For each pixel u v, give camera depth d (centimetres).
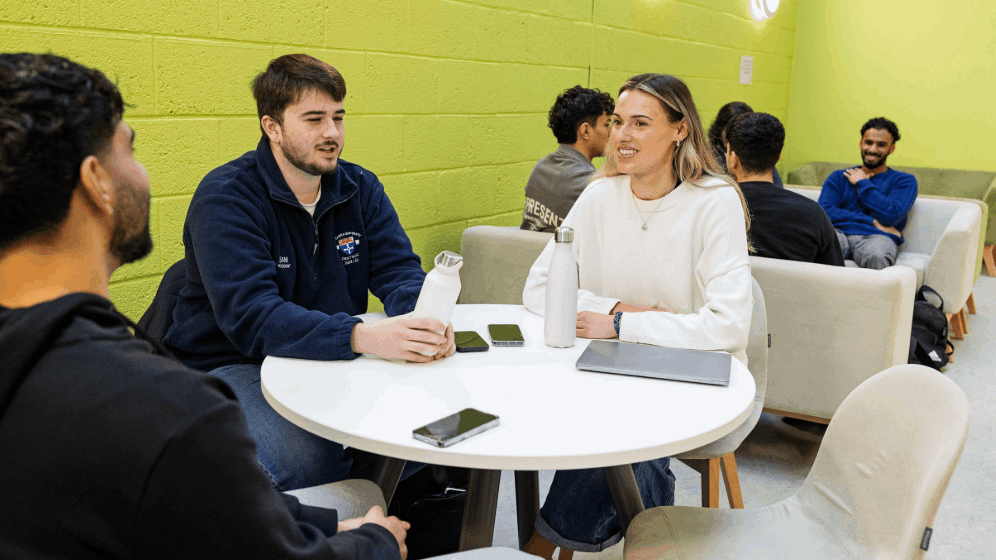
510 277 281
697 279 167
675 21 453
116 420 59
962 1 561
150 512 59
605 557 186
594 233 181
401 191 279
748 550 116
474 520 126
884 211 410
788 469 241
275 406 117
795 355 238
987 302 452
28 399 59
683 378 128
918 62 588
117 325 67
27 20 165
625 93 165
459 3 290
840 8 615
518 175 344
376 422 108
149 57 191
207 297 162
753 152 261
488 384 125
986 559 184
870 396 120
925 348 307
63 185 63
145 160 196
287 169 163
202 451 61
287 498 89
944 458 97
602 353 139
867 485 115
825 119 638
